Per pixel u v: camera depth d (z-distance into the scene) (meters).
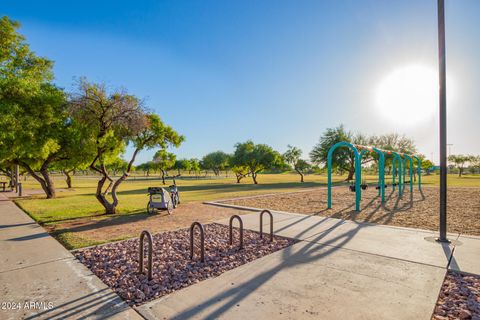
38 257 5.38
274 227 7.92
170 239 6.86
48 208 12.83
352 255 5.37
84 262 5.22
